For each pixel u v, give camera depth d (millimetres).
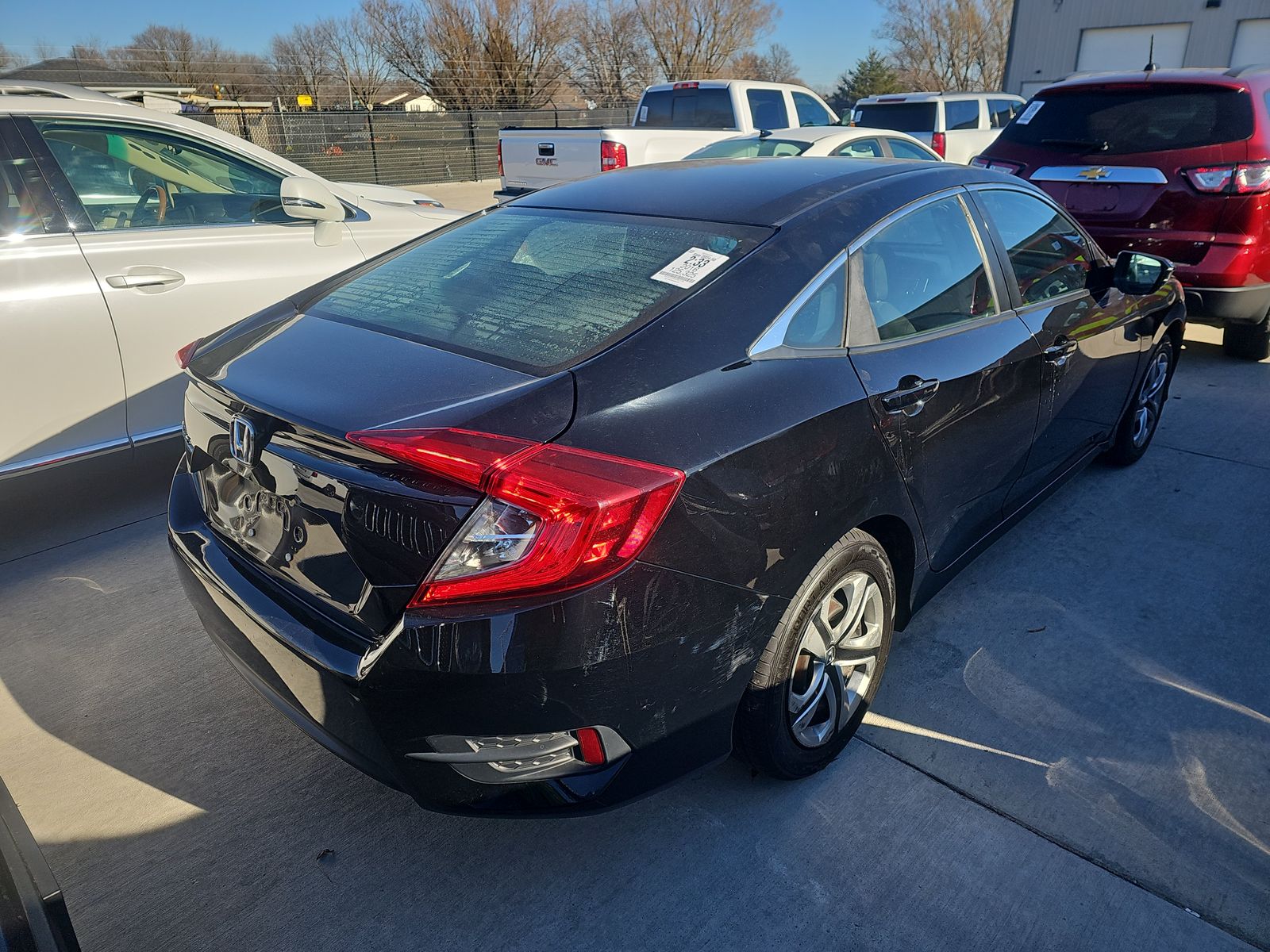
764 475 1996
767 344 2174
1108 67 25078
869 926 2070
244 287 4102
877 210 2572
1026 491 3346
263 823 2385
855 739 2648
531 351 2031
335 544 1889
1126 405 4102
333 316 2414
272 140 19844
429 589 1729
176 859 2271
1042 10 26000
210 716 2787
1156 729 2680
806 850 2271
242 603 2078
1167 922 2068
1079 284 3520
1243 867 2209
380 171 21203
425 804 1931
